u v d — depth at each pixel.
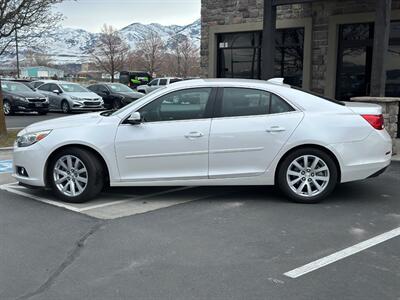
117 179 6.34
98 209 6.16
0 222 5.64
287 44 13.86
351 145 6.18
